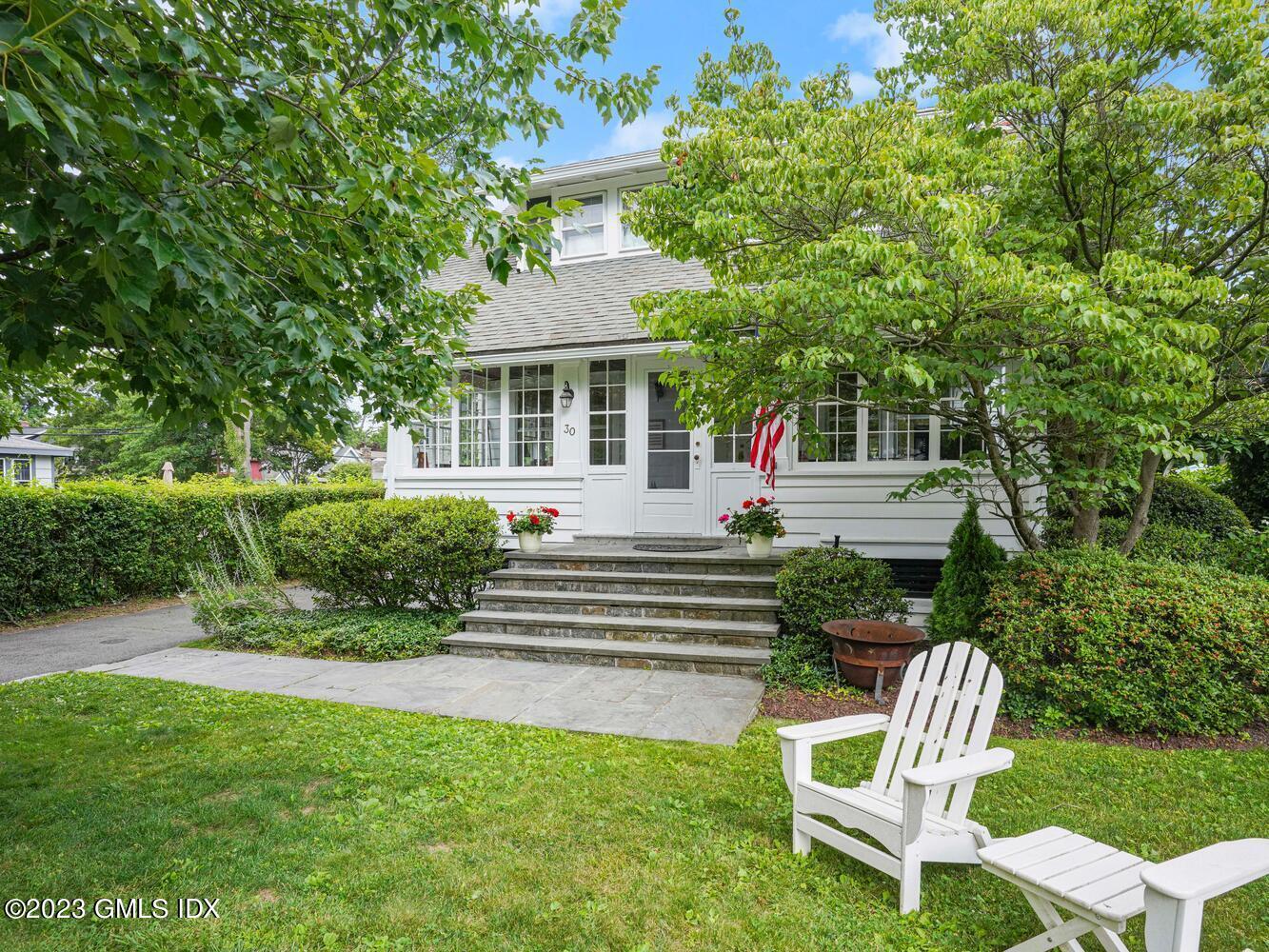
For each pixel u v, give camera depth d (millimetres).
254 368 2979
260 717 4652
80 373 3363
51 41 1804
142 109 2135
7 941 2309
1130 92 4324
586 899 2592
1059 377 4340
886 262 3641
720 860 2871
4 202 2088
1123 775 3727
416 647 6480
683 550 7742
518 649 6301
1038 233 4660
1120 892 2049
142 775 3678
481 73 3930
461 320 5277
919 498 7285
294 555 7504
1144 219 5016
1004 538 7000
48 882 2658
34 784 3557
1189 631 4270
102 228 1973
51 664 6500
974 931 2449
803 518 7664
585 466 8891
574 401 8984
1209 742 4238
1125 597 4488
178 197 2326
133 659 6523
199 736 4281
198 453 26219
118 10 2084
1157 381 4238
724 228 4324
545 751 4023
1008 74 4875
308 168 3059
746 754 4008
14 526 8023
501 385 9305
